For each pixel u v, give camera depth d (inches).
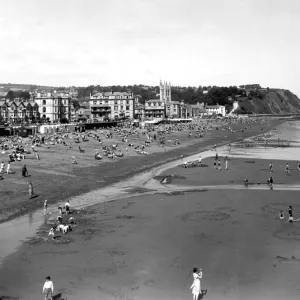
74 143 4940.9
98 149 4453.7
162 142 5634.8
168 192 2456.9
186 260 1348.4
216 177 2989.7
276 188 2571.4
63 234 1611.7
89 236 1590.8
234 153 4687.5
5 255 1381.6
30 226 1717.5
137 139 6102.4
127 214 1932.8
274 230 1676.9
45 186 2468.0
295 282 1186.6
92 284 1168.8
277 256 1381.6
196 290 1065.5
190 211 1990.7
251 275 1230.3
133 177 2984.7
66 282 1179.3
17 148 3784.5
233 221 1808.6
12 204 2032.5
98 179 2819.9
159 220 1828.2
